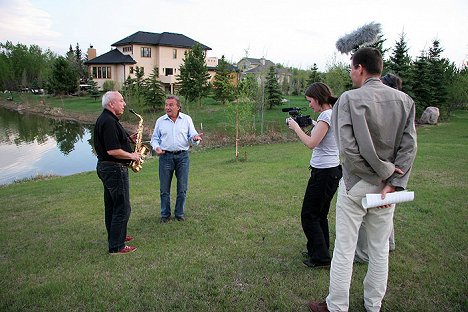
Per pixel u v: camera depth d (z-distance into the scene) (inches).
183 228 187.3
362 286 123.4
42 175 523.2
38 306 115.1
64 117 1405.0
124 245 159.0
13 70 2738.7
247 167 394.9
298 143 625.9
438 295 116.2
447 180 281.9
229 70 1208.8
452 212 198.5
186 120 200.1
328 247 139.9
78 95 2025.1
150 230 186.2
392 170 90.8
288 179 305.1
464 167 336.5
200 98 1227.9
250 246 159.9
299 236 171.2
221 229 183.2
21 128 1145.4
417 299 114.3
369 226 101.2
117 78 1902.1
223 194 257.9
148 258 149.4
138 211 226.2
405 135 92.6
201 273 134.6
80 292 121.8
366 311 108.6
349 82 831.1
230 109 687.1
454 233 166.6
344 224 99.5
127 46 1909.4
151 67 1915.6
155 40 1904.5
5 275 137.8
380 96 91.7
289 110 147.1
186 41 1980.8
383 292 104.5
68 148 823.1
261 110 812.0
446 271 131.2
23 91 2605.8
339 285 101.6
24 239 181.3
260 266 139.6
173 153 196.1
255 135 685.3
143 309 112.7
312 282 126.0
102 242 173.0
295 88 1665.8
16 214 238.1
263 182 295.7
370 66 94.3
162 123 197.5
